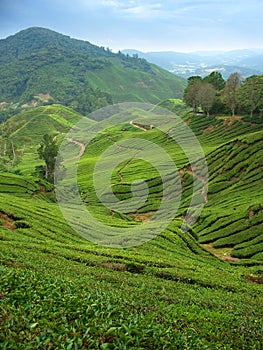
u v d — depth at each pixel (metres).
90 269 34.78
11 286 18.33
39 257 34.50
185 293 31.61
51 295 18.20
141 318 17.89
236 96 163.62
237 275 47.19
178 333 17.33
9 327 13.52
